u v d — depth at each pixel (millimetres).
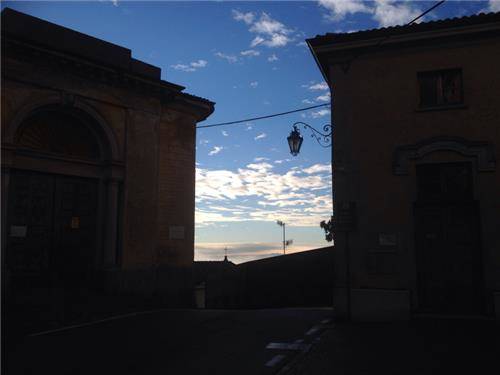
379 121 10383
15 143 12141
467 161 9727
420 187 10109
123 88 14367
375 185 10195
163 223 15227
